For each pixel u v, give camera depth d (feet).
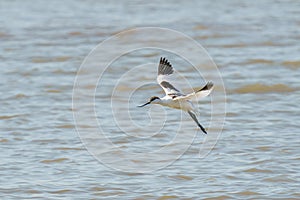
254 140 60.29
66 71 84.58
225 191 49.73
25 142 60.44
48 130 63.98
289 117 67.00
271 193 49.34
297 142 59.47
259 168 53.67
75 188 50.42
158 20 112.27
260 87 77.46
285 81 79.10
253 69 84.79
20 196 49.03
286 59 88.28
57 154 57.47
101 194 49.47
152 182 51.60
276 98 73.72
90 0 129.59
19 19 112.57
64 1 128.47
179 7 123.13
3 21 110.73
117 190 50.08
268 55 90.79
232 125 64.85
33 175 52.80
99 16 115.34
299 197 48.73
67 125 65.51
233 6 123.95
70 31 104.73
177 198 48.73
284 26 107.76
